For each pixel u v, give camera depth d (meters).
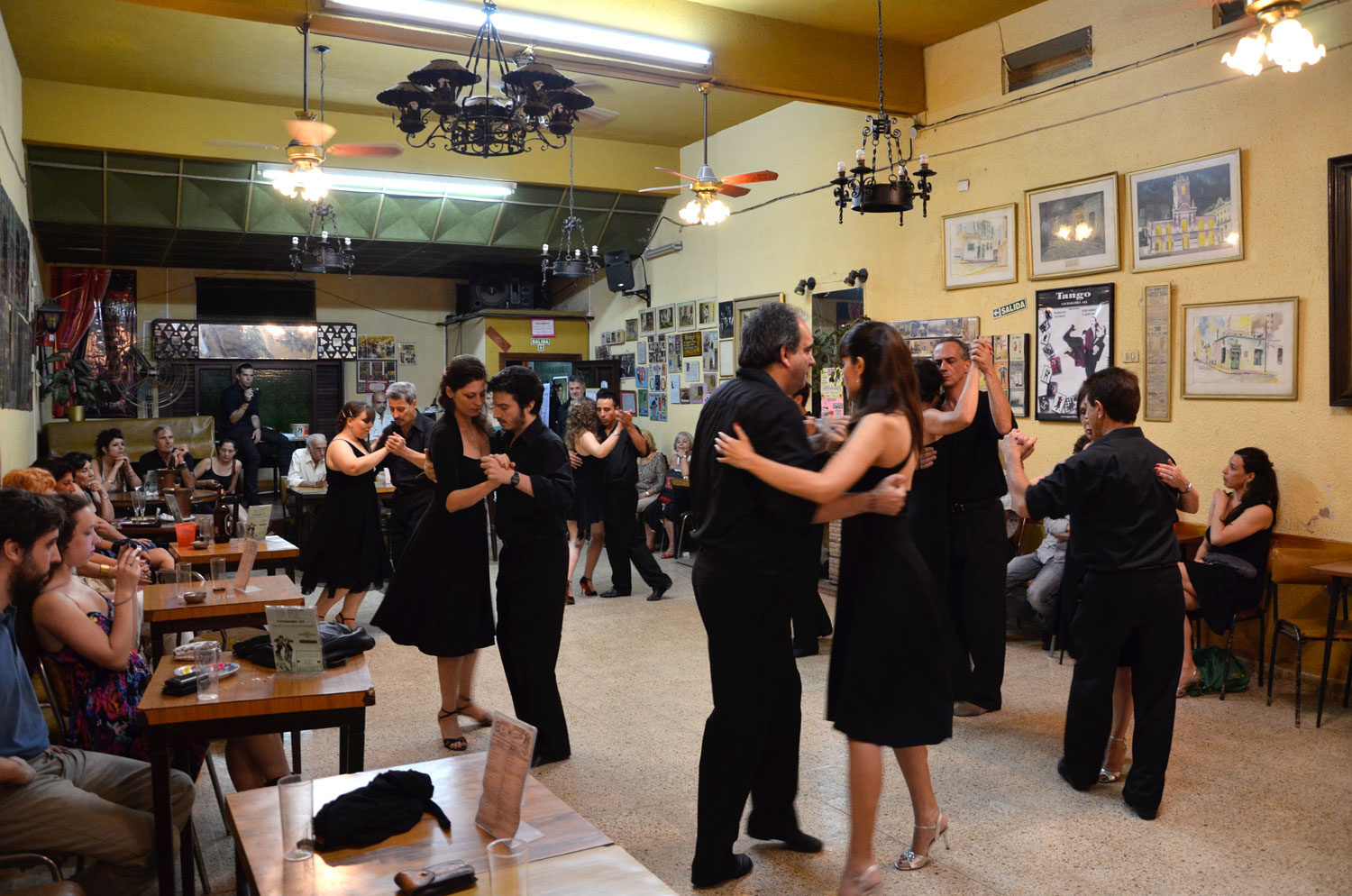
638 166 10.66
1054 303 6.50
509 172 10.13
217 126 8.98
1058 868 3.09
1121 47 6.04
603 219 11.12
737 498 2.79
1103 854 3.19
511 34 5.82
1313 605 5.17
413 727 4.57
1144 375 5.96
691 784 3.84
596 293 12.93
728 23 6.59
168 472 8.76
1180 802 3.60
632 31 6.22
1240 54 3.46
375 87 8.62
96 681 3.00
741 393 2.81
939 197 7.39
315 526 6.08
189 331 12.70
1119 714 3.80
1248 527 5.07
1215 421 5.61
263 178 9.44
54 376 10.30
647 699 4.98
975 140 7.07
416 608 4.08
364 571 6.09
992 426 4.47
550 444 4.01
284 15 5.39
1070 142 6.37
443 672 4.18
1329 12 5.00
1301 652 4.57
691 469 2.99
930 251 7.49
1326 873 3.04
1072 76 6.35
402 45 5.88
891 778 3.87
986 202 6.99
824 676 5.36
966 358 4.46
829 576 7.62
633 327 12.02
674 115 9.48
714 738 2.89
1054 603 5.66
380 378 13.98
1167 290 5.82
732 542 2.79
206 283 12.88
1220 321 5.55
